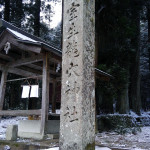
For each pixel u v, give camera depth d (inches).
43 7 668.1
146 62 876.6
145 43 759.7
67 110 129.5
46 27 723.4
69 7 145.9
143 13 579.8
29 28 658.8
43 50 256.1
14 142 213.2
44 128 246.7
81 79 126.5
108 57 505.4
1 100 296.7
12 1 583.8
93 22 145.6
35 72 339.0
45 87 255.4
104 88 414.6
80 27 135.3
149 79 853.8
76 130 121.0
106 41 510.9
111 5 452.4
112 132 364.2
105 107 495.5
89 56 135.8
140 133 353.7
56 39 836.0
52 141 222.2
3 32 275.9
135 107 583.2
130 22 488.1
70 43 138.9
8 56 292.5
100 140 258.2
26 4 610.2
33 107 558.6
